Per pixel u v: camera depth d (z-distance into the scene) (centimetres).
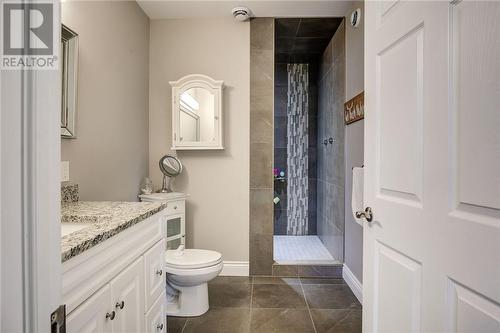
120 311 101
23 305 37
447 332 75
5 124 36
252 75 268
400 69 95
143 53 257
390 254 101
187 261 192
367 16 117
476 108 66
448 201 75
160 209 142
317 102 396
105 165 195
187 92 259
